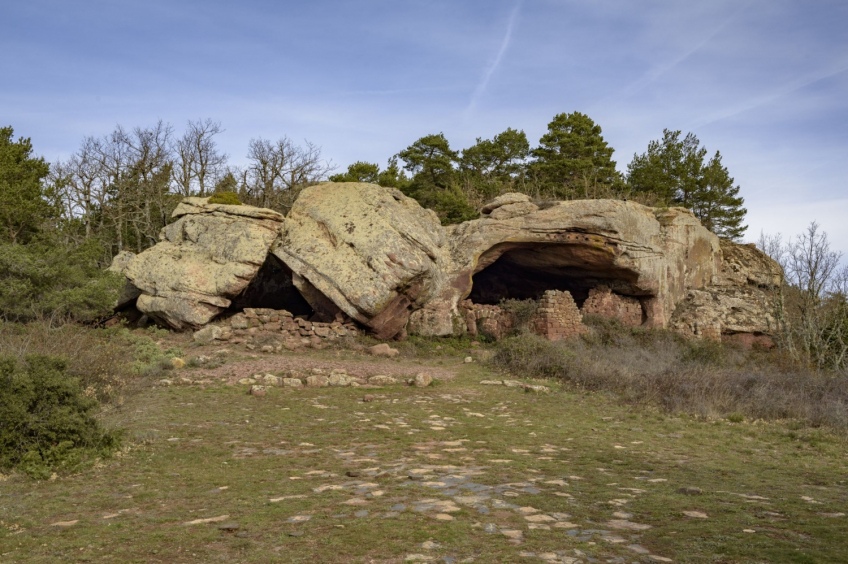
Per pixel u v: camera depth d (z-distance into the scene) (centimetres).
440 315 2767
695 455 1189
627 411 1597
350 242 2398
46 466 980
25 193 2741
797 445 1312
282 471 1005
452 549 670
